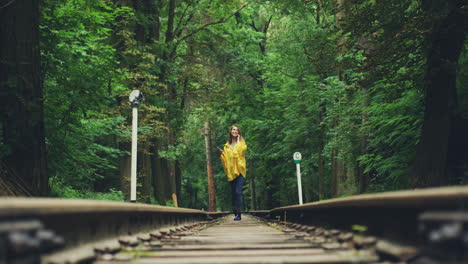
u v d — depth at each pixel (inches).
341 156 644.1
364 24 368.5
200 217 526.0
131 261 115.0
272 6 938.7
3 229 69.3
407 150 431.8
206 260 115.6
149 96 713.0
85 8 477.7
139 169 709.3
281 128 1078.4
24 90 293.4
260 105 1138.0
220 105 956.6
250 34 1058.1
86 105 409.1
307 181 1060.5
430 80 346.6
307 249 142.5
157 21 840.3
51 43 389.4
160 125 693.3
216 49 1011.9
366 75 390.9
